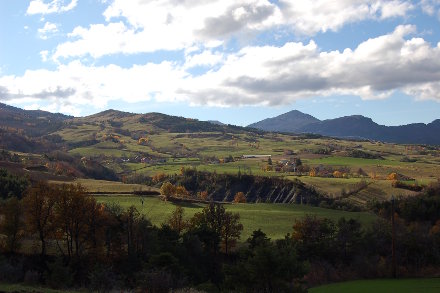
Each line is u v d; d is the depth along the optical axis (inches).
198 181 7721.5
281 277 1401.3
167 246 2517.2
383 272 2556.6
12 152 7751.0
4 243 2952.8
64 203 3046.3
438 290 1911.9
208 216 3604.8
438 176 7623.0
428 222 4279.0
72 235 3095.5
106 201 4840.1
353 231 3144.7
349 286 2169.0
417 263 2672.2
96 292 1405.0
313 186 6815.9
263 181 7317.9
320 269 2534.5
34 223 3029.0
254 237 3093.0
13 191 4320.9
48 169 6540.4
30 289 1189.1
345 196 6318.9
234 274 1471.5
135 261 2662.4
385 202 5255.9
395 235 2854.3
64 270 1862.7
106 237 3097.9
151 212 4542.3
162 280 1291.8
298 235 3238.2
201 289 1765.5
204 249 3056.1
